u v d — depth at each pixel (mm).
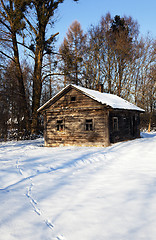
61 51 36781
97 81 37062
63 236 3807
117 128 19625
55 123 20109
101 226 4148
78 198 5809
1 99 26312
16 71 28203
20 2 24297
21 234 3900
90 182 7395
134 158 11641
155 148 13539
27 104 30891
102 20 37719
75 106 19109
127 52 35781
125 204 5199
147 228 4000
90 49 36656
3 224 4293
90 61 37281
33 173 8859
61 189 6680
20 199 5812
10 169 9305
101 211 4852
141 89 36875
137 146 14961
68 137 19422
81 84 37375
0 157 13305
